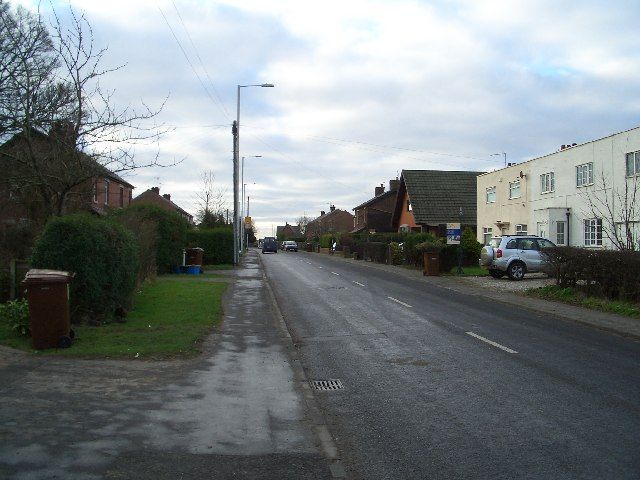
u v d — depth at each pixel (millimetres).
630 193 23953
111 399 6590
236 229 35500
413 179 49969
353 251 49094
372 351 10102
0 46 11742
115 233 11656
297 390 7367
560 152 29344
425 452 5344
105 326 11062
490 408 6691
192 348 9531
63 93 11922
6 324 10328
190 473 4680
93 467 4672
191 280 22641
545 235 29000
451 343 10727
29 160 12344
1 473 4477
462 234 31422
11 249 17156
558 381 7887
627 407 6664
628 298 14875
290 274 28531
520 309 15430
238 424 5977
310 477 4699
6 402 6289
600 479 4691
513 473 4832
